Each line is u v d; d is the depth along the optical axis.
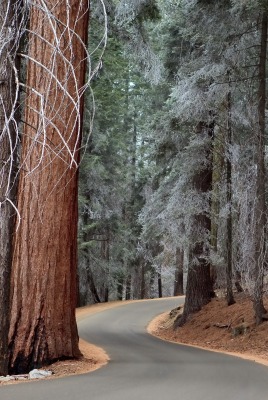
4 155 6.76
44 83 8.77
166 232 20.52
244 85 17.14
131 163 42.00
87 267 31.38
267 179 16.20
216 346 15.66
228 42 15.97
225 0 16.05
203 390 6.60
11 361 9.62
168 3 20.00
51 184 9.75
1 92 6.25
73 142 9.11
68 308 10.28
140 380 7.48
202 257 19.27
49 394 6.16
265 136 16.27
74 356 10.25
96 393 6.25
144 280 45.62
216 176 20.75
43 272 9.93
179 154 19.83
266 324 14.80
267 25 15.99
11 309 9.91
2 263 8.32
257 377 7.98
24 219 9.97
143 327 22.95
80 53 9.77
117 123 33.88
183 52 21.33
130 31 15.23
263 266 15.20
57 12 9.09
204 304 20.30
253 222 15.27
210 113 18.84
